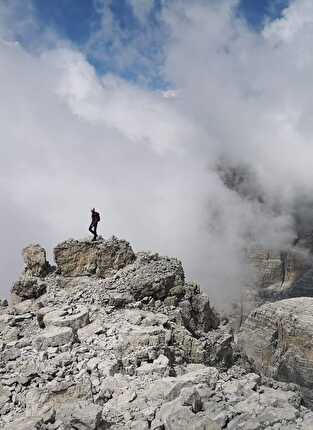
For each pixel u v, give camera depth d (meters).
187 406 14.85
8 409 16.84
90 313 26.59
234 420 14.14
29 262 33.78
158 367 19.73
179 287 30.59
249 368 31.03
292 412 14.58
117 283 30.56
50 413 14.67
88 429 13.80
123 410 15.93
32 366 19.50
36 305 28.69
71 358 20.16
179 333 25.77
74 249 33.78
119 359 20.52
